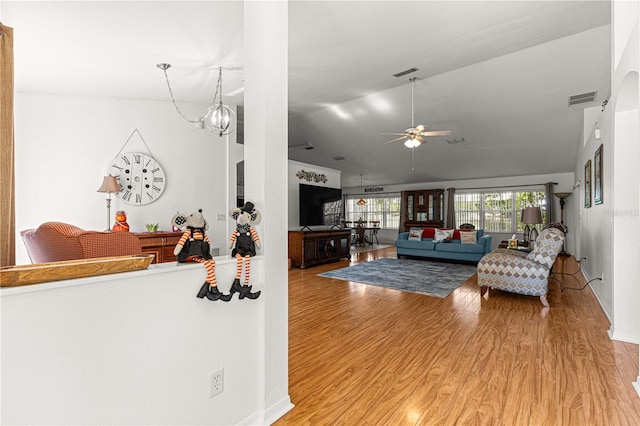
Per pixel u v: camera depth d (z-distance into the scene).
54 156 3.80
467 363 2.24
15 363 0.90
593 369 2.13
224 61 3.09
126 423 1.14
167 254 3.87
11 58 1.48
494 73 4.91
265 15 1.67
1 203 1.42
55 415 0.97
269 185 1.68
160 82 3.61
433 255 7.04
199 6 2.19
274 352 1.69
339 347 2.54
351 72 4.32
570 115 5.77
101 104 4.03
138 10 2.20
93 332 1.05
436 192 10.14
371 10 2.79
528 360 2.27
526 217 5.73
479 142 7.29
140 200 4.19
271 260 1.68
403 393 1.88
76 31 2.42
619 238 2.67
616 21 2.57
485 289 4.08
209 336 1.41
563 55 4.28
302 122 7.58
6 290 0.87
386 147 8.34
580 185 6.28
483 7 2.91
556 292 4.23
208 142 4.70
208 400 1.41
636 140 2.63
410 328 2.95
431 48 3.70
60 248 1.85
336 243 7.05
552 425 1.58
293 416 1.68
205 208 4.67
